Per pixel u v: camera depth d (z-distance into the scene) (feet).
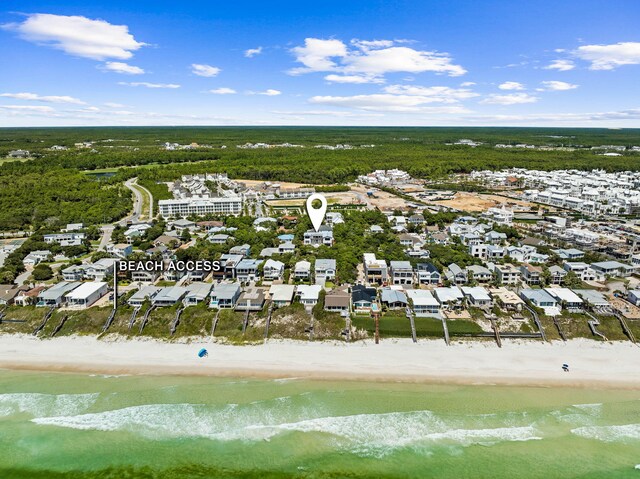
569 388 220.23
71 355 249.14
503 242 445.78
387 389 219.61
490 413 203.51
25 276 360.89
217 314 275.80
